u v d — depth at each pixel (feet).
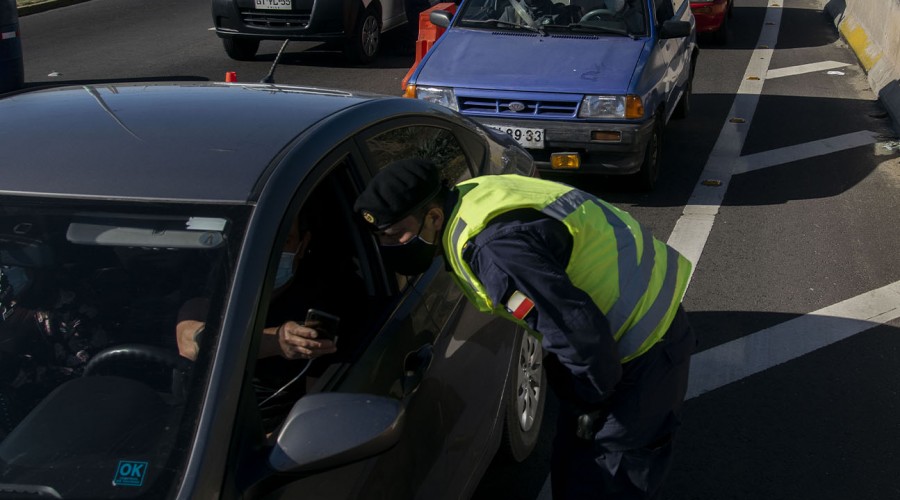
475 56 24.17
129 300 7.44
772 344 16.76
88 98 9.56
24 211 7.75
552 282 7.68
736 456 13.42
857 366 15.94
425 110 11.36
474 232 7.91
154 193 7.68
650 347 8.75
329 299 9.61
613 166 22.85
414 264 8.86
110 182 7.82
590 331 7.75
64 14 51.42
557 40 24.82
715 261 20.59
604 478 9.11
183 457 6.56
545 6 25.79
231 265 7.33
